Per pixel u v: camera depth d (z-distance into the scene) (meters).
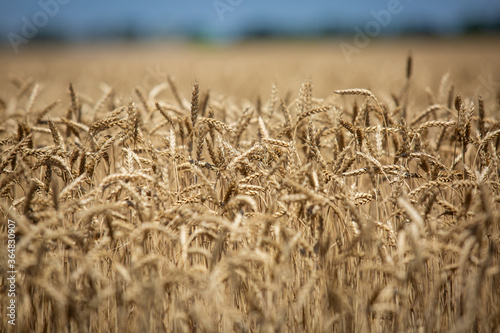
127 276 1.83
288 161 2.38
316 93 11.66
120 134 2.70
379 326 2.39
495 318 2.25
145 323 1.98
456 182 2.24
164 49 48.97
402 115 3.99
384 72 15.89
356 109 3.23
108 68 19.92
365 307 2.16
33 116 4.14
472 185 2.22
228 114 4.30
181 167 2.55
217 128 2.84
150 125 3.97
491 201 2.40
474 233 1.90
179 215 2.20
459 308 2.42
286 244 1.94
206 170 3.16
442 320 2.44
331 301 2.16
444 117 4.21
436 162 2.60
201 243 2.49
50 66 23.11
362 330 2.36
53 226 2.48
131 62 25.25
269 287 1.85
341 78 15.17
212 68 19.33
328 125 3.49
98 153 2.47
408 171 2.67
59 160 2.38
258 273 2.27
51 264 1.90
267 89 11.20
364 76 15.73
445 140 3.52
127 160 2.39
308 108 3.01
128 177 2.15
